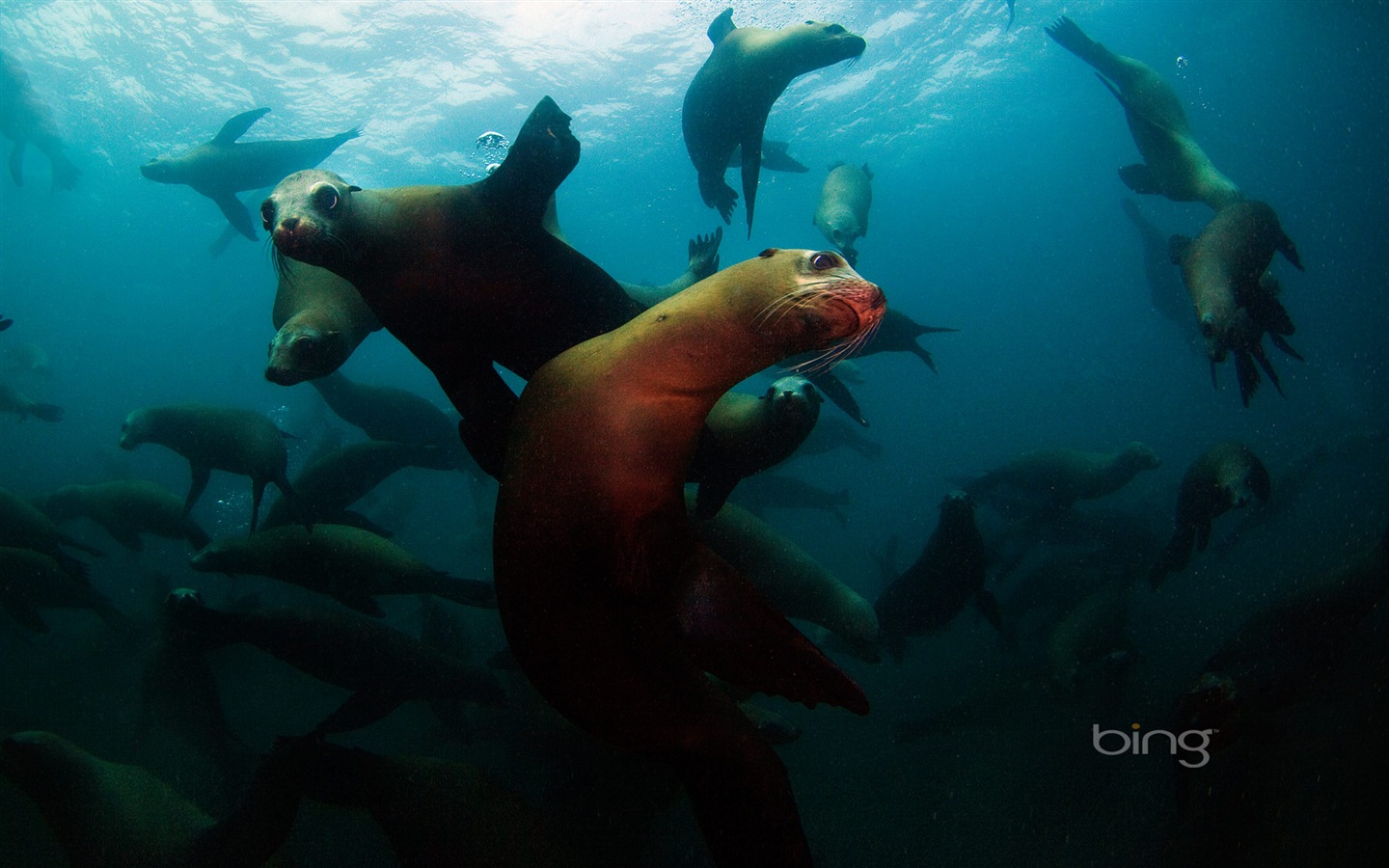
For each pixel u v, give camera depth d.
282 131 26.95
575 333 3.28
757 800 2.20
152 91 25.02
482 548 14.34
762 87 6.17
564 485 2.15
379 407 8.81
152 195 38.28
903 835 7.45
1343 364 24.17
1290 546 12.28
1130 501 15.83
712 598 2.13
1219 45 39.50
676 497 2.19
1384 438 15.64
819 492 12.68
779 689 2.12
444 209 3.08
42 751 5.80
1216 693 5.52
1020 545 11.75
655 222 46.88
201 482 7.59
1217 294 4.86
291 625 6.90
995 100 39.41
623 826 6.55
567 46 22.98
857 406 6.00
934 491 22.34
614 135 29.75
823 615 6.46
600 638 2.15
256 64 22.84
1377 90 44.97
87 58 23.14
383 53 22.41
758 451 4.36
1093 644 8.01
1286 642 7.28
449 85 24.33
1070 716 8.48
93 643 11.47
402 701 7.16
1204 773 6.86
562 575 2.12
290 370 4.04
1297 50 42.22
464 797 5.41
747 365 2.39
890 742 9.23
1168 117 6.95
